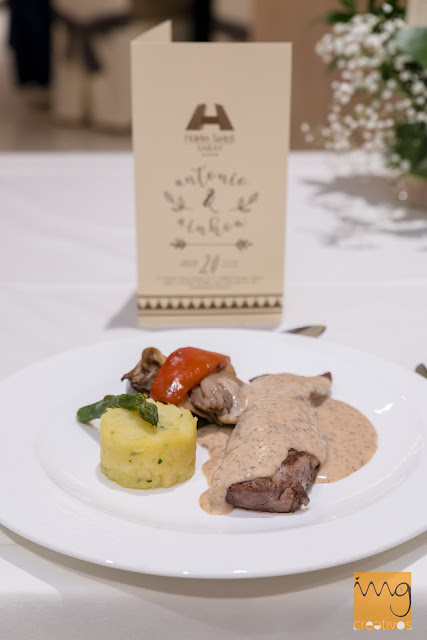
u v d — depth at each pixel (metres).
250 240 0.65
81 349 0.58
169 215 0.64
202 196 0.64
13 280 0.74
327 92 1.48
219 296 0.66
